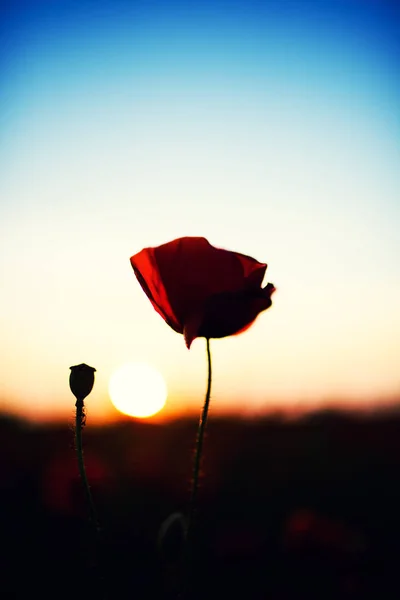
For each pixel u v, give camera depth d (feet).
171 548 1.71
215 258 1.72
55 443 4.53
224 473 4.62
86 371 1.57
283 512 3.93
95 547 1.54
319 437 5.18
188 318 1.70
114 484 3.43
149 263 1.75
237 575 2.69
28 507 3.46
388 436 5.13
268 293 1.80
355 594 2.55
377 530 3.55
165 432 5.35
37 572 2.63
